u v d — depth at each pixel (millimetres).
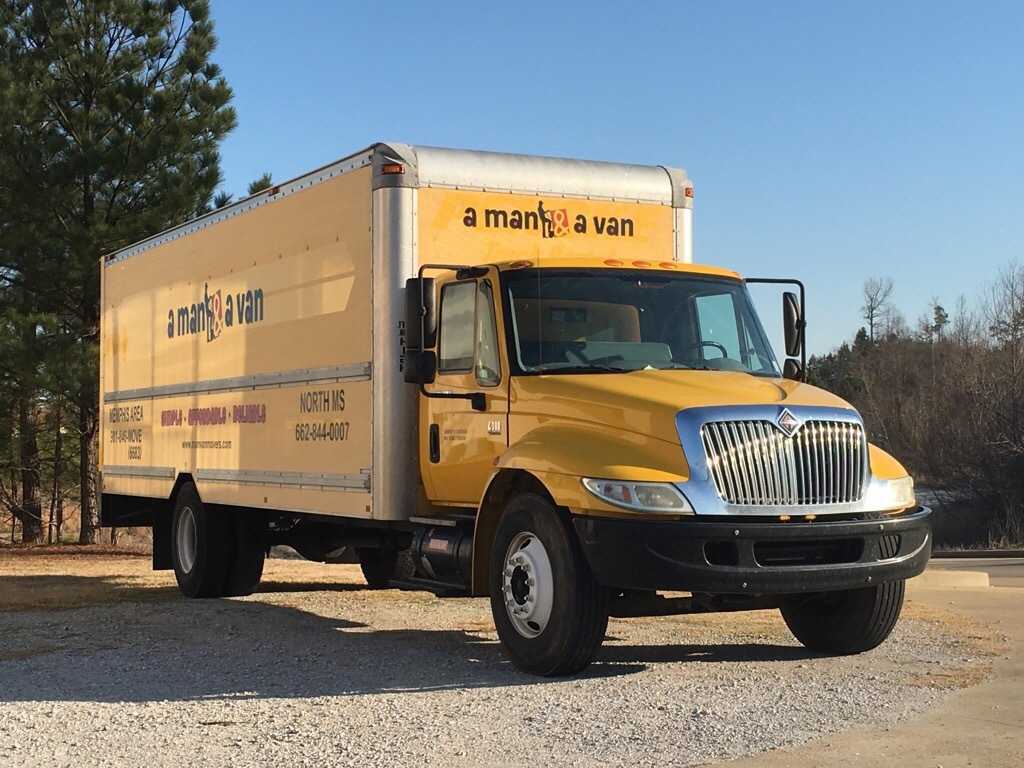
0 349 21094
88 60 22578
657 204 10375
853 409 8016
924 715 6508
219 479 12242
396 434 9305
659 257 10359
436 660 8648
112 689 7836
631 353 8633
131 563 19188
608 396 7797
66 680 8188
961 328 44406
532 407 8211
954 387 40969
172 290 13516
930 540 8180
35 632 10406
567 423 7953
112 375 15367
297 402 10641
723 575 7215
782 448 7559
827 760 5609
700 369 8594
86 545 23969
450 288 9117
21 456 25000
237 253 11898
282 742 6215
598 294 8727
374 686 7707
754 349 9062
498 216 9656
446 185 9477
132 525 15664
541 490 8000
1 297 22766
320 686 7754
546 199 9852
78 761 5945
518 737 6184
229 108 23641
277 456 11008
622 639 9492
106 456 15523
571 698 7090
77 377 21141
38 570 17422
